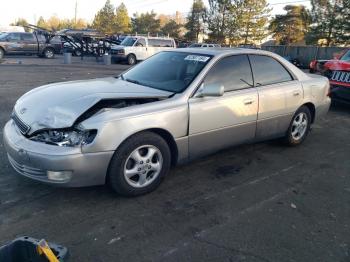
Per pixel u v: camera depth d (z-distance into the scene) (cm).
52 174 306
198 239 288
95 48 2584
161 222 310
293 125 516
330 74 802
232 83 421
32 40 2389
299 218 328
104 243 277
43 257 188
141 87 393
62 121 311
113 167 326
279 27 5366
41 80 1226
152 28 7231
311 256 273
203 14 5178
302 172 439
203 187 383
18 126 340
